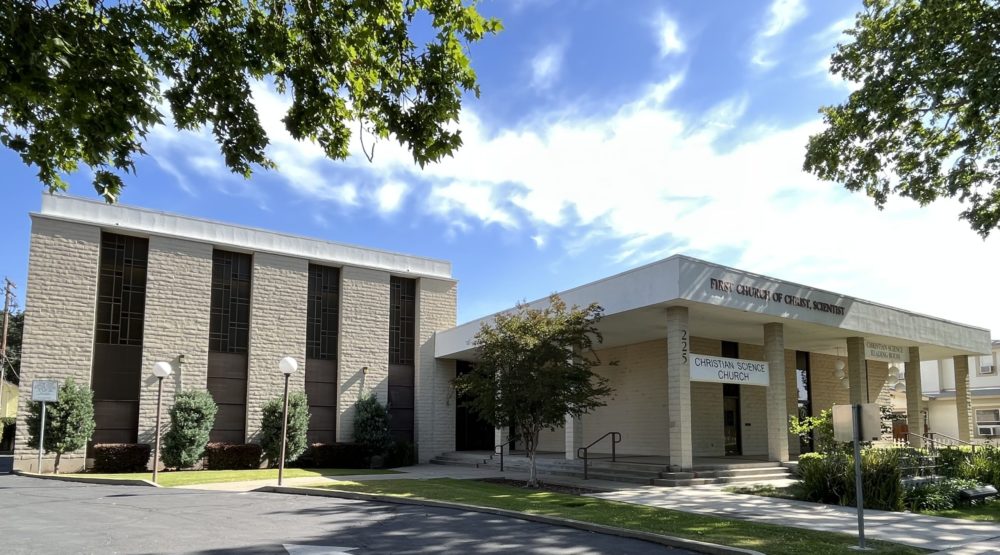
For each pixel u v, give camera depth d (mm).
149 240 22781
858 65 17078
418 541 9547
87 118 6891
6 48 6227
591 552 8984
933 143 17266
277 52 8078
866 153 17641
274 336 24688
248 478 19172
